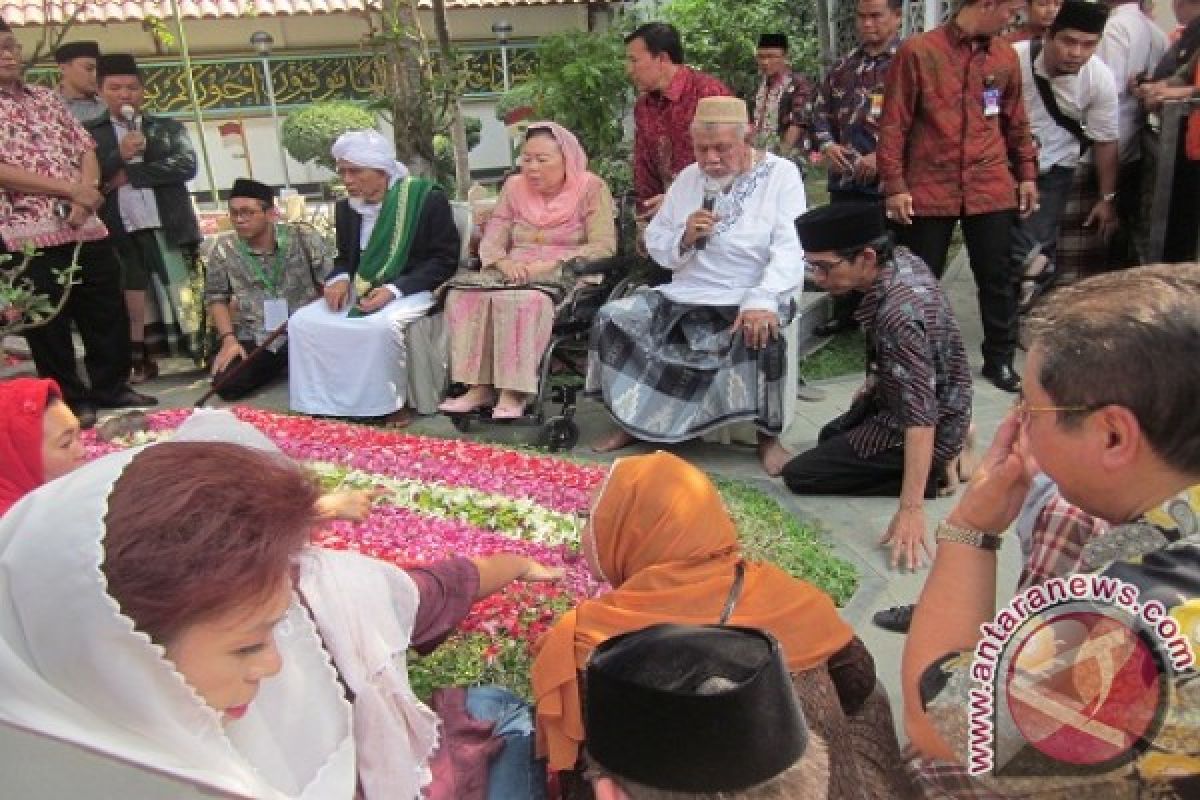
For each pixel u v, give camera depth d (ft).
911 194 17.49
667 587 6.75
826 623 6.54
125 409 19.21
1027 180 17.71
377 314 17.31
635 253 18.79
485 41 49.75
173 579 3.79
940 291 12.58
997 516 5.14
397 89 21.89
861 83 20.17
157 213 21.52
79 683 3.76
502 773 6.74
